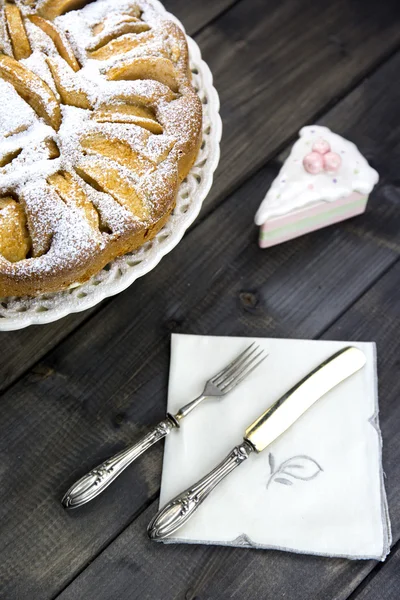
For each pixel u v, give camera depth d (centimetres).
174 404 77
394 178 85
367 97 87
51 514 74
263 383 77
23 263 71
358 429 76
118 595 73
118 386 78
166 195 73
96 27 79
